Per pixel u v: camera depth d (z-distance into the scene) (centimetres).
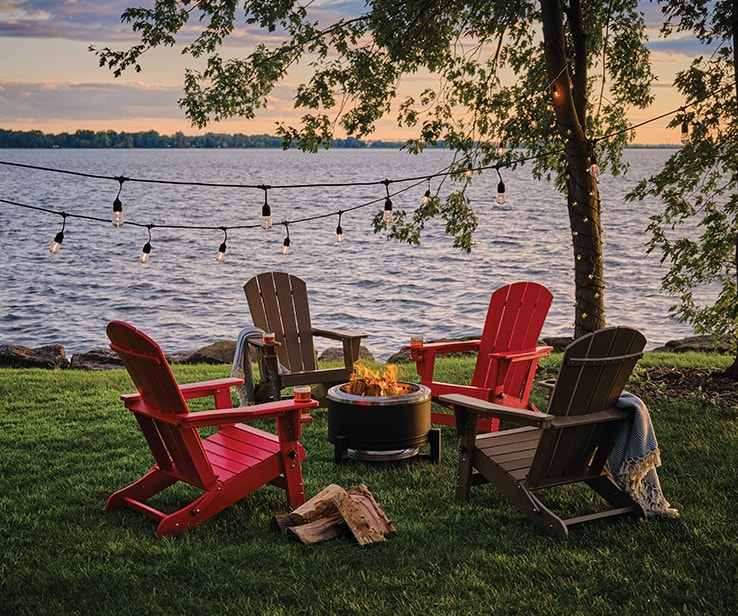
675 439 589
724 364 916
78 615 322
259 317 711
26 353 1080
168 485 462
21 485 495
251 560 379
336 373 670
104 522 429
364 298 2289
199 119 852
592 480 442
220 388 493
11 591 345
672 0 783
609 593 342
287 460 445
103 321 1978
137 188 9106
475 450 459
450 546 396
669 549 388
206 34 838
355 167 17088
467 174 626
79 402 736
